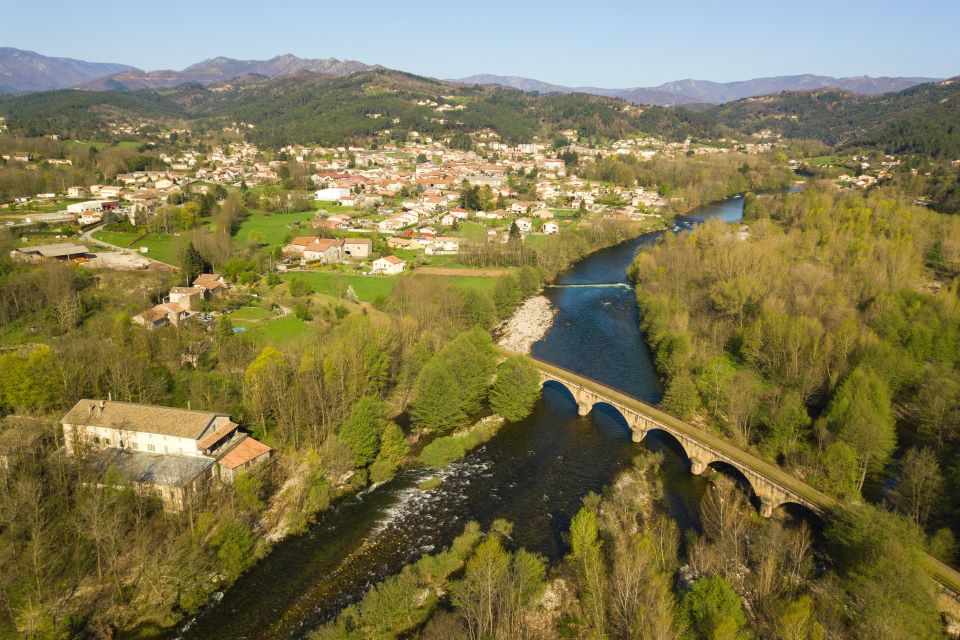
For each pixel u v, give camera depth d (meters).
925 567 68.38
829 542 77.19
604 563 75.25
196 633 67.88
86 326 135.75
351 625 66.75
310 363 110.81
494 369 130.62
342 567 78.62
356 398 111.19
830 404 108.25
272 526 85.62
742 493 95.06
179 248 193.62
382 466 97.88
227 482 88.69
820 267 180.62
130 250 198.12
